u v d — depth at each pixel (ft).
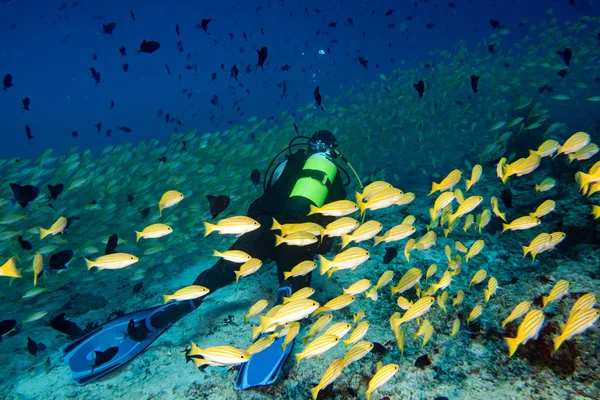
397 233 10.52
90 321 17.43
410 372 9.41
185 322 13.60
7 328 11.98
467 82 46.62
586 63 45.42
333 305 9.07
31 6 207.72
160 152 34.65
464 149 44.14
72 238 24.25
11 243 20.56
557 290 8.82
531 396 7.69
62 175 28.32
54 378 11.48
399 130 47.39
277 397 9.52
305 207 10.84
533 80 44.16
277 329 9.48
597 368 7.50
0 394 11.41
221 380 10.29
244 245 12.37
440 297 10.91
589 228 14.08
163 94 276.00
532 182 22.00
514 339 6.98
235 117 124.77
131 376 11.01
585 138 10.48
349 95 50.37
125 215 26.32
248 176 32.86
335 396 9.39
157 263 24.70
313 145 13.01
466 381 8.64
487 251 16.62
